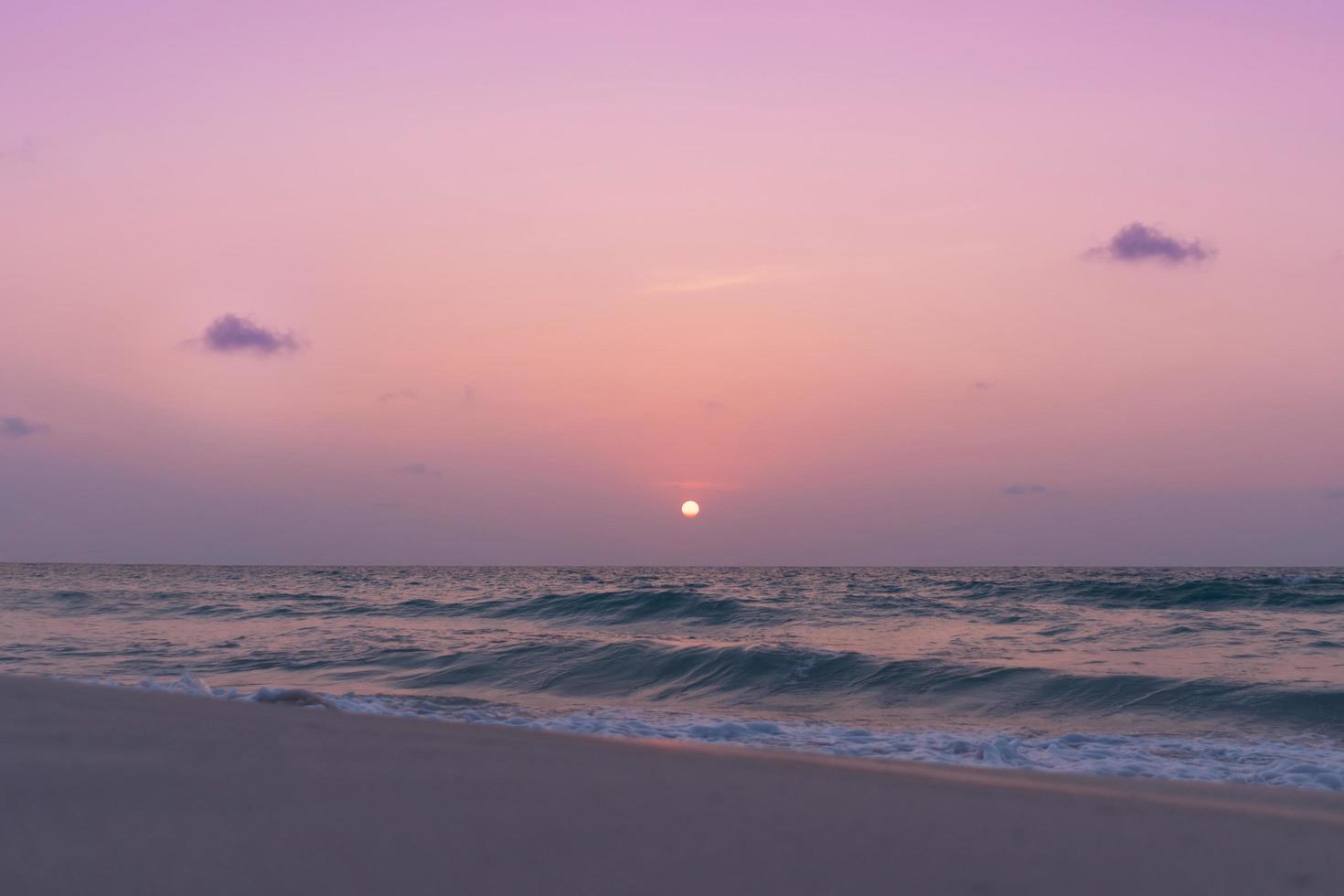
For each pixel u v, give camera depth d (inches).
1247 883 91.0
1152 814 121.0
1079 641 708.0
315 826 91.0
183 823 89.5
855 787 129.6
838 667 538.6
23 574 3230.8
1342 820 124.6
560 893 74.9
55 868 74.7
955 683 493.4
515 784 119.0
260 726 157.8
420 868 79.3
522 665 577.6
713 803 113.3
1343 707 401.1
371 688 490.9
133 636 762.8
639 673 554.3
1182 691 443.8
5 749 122.5
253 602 1288.1
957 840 101.0
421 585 2103.8
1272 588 1179.3
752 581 2309.3
